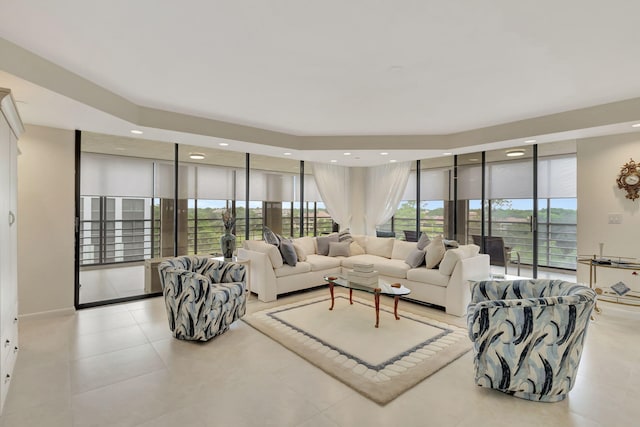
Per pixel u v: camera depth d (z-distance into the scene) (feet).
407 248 17.04
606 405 7.10
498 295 9.04
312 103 11.95
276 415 6.73
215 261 12.47
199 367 8.68
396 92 10.75
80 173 13.66
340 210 23.44
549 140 14.51
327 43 7.61
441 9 6.24
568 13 6.36
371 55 8.19
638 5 6.08
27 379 8.04
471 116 13.55
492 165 17.79
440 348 9.82
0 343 6.79
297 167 21.33
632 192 12.78
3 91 6.48
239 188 18.54
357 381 7.95
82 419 6.57
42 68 8.32
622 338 10.75
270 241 16.26
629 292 13.05
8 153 7.61
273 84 10.10
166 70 9.11
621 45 7.61
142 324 11.80
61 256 12.83
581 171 14.05
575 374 7.38
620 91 10.63
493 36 7.25
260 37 7.34
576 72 9.16
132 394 7.44
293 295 15.87
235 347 9.92
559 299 7.07
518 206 16.89
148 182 15.49
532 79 9.65
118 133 13.60
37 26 6.90
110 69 9.05
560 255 18.49
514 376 7.26
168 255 16.14
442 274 13.46
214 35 7.27
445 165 19.81
